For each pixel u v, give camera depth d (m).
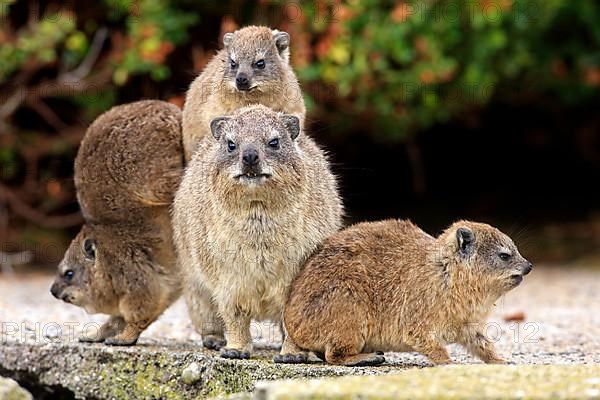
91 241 12.34
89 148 12.44
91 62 19.88
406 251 10.86
